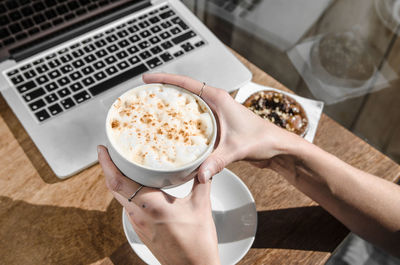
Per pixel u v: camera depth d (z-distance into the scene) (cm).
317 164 42
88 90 50
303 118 48
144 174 30
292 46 89
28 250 41
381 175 48
